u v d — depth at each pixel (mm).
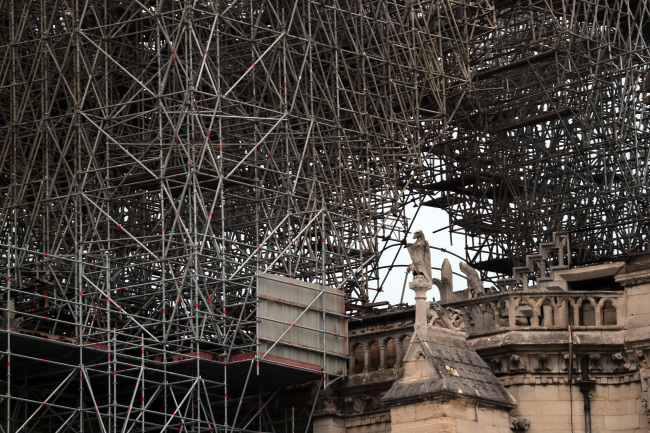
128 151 59219
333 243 62875
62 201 61781
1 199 64500
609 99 70438
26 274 62000
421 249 50688
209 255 57844
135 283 61000
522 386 50688
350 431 55250
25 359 54531
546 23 73375
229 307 57156
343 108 62562
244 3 60938
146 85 62188
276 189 60281
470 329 52594
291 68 60844
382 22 64250
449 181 73625
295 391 56594
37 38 63812
